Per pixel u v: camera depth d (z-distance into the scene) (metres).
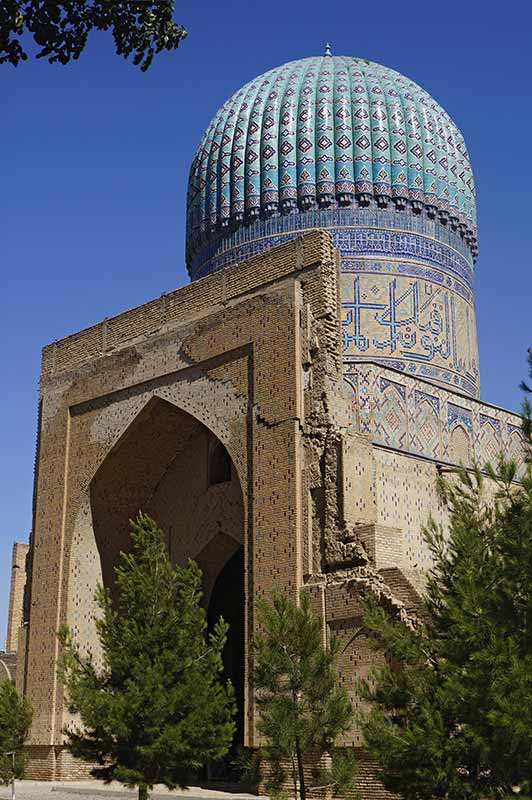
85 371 18.61
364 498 13.88
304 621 9.77
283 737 9.30
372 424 15.83
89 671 11.34
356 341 19.20
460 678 7.83
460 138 21.48
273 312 15.00
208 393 15.86
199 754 10.69
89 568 18.08
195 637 11.29
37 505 18.94
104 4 6.52
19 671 18.67
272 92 21.06
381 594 12.68
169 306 17.12
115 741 10.92
